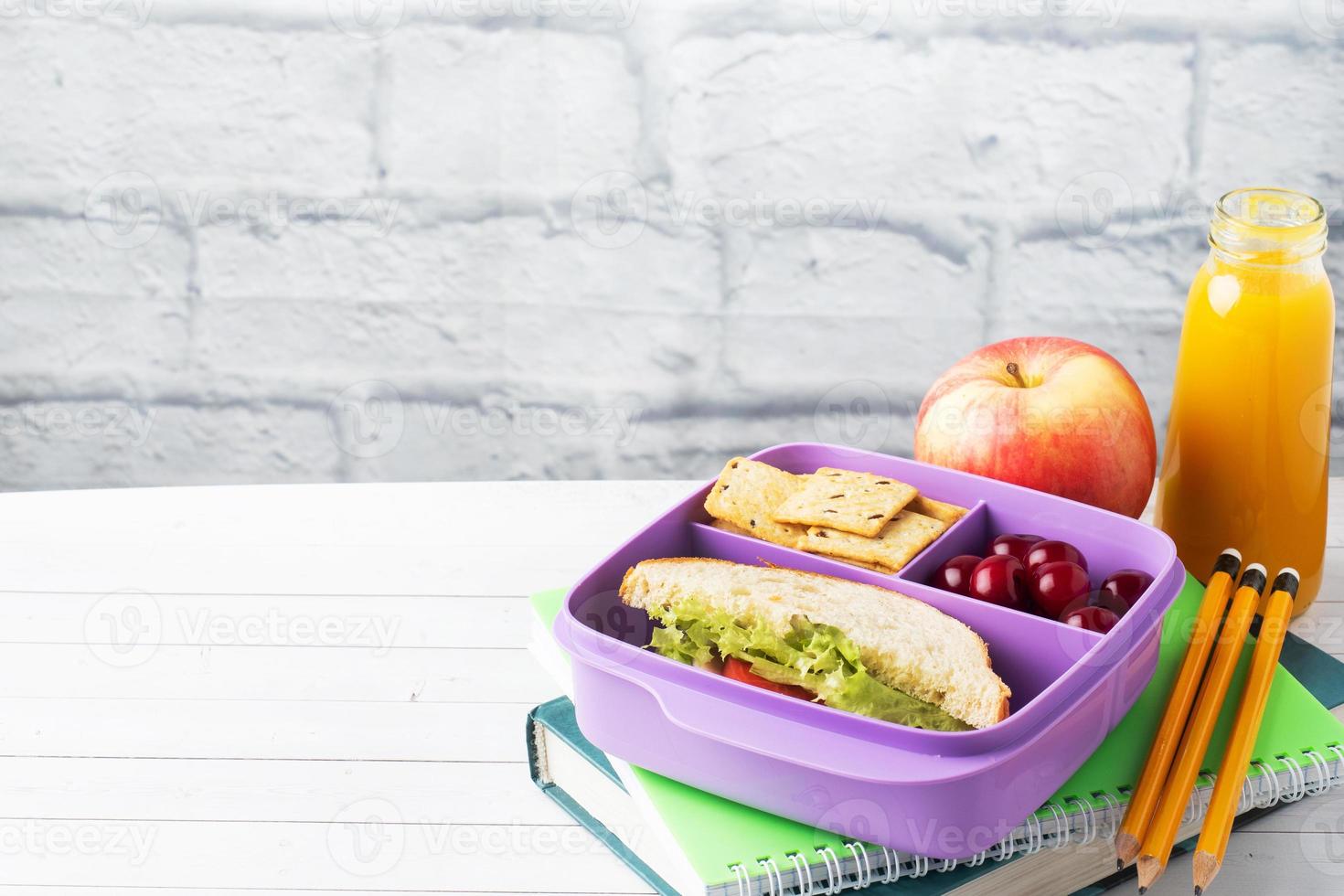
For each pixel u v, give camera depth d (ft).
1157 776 1.79
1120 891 1.83
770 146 3.65
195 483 4.25
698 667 1.95
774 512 2.27
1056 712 1.69
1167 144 3.51
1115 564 2.17
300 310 3.98
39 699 2.26
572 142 3.71
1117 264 3.67
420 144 3.74
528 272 3.89
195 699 2.26
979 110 3.54
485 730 2.20
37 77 3.71
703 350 3.94
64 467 4.23
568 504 2.99
